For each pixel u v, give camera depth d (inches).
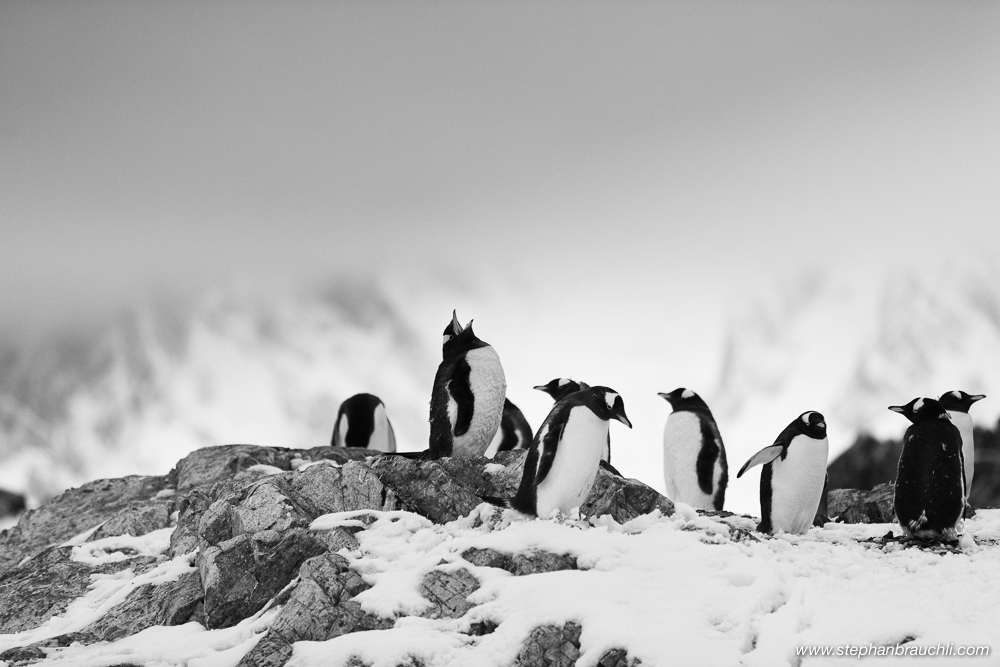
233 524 990.4
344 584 810.2
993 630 690.2
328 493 1005.8
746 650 697.0
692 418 1305.4
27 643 884.0
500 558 824.9
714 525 909.8
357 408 1563.7
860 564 840.3
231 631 825.5
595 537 836.0
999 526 1076.5
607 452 1162.6
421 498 996.6
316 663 727.1
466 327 1138.7
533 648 715.4
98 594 978.7
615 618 717.9
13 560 1224.8
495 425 1096.2
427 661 717.9
